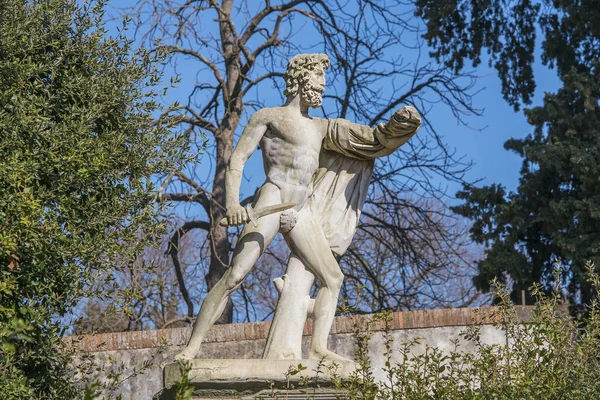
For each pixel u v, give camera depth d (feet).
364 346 26.78
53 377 28.17
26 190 26.78
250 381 26.12
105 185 29.81
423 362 26.18
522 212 61.77
